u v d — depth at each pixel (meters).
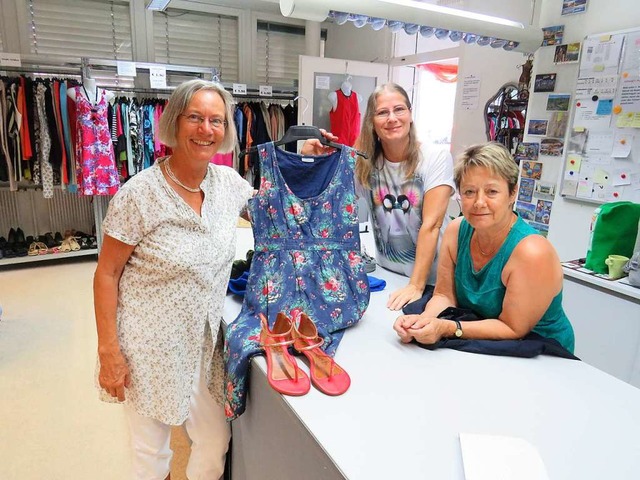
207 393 1.54
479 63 3.70
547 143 2.79
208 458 1.60
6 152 3.92
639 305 2.02
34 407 2.39
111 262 1.30
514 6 3.22
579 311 2.28
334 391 1.12
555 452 0.94
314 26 5.25
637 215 2.19
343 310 1.44
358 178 1.90
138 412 1.41
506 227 1.37
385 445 0.95
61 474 1.95
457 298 1.58
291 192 1.46
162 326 1.34
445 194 1.76
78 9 4.60
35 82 3.93
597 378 1.23
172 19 5.07
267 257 1.46
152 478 1.53
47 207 4.80
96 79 4.67
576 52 2.57
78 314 3.52
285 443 1.16
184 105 1.25
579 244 2.69
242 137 4.76
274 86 5.31
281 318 1.34
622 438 0.99
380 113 1.71
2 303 3.69
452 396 1.12
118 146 4.23
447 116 5.21
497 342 1.34
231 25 5.39
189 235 1.33
